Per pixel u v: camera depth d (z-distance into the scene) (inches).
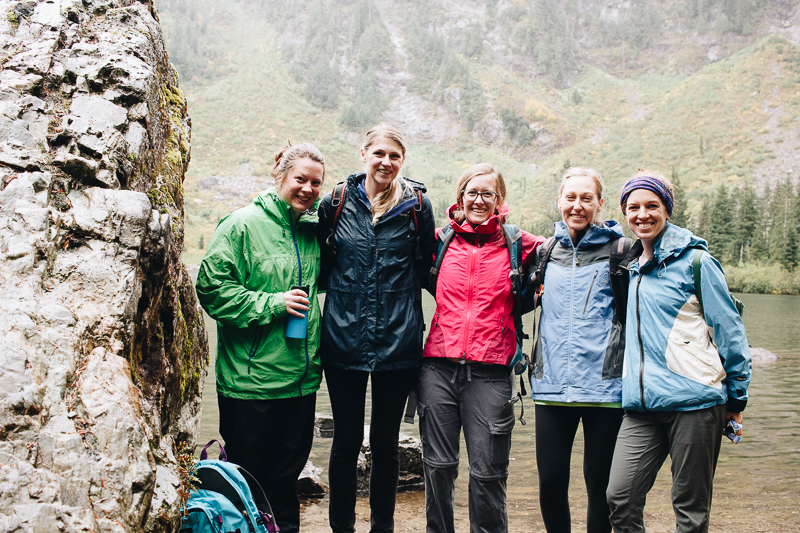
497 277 107.7
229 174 6579.7
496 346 106.1
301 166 105.1
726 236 3339.1
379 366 106.3
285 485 107.4
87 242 66.1
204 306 103.7
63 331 58.4
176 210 92.9
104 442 54.7
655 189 97.6
